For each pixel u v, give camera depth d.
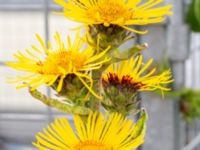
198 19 1.09
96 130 0.41
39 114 1.67
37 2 1.54
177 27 1.05
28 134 1.68
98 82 0.43
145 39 1.04
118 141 0.40
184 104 1.11
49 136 0.40
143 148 1.09
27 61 0.41
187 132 1.44
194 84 1.58
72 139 0.40
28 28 1.68
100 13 0.41
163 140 1.09
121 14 0.41
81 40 0.43
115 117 0.40
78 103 0.43
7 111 1.68
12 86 1.67
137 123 0.46
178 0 1.06
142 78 0.47
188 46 1.08
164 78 0.45
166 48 1.05
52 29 1.60
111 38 0.42
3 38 1.68
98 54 0.42
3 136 1.69
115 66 0.47
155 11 0.41
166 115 1.08
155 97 1.06
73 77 0.42
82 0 0.41
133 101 0.47
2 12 1.66
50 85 0.42
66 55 0.41
